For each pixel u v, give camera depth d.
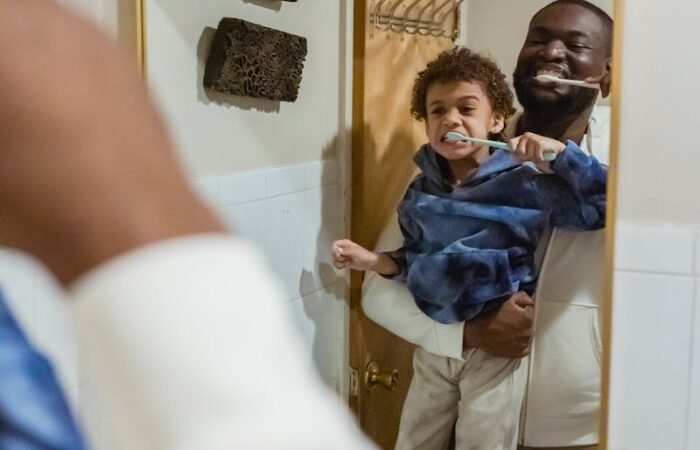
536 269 1.40
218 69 1.23
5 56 0.22
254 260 0.23
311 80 1.50
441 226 1.46
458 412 1.50
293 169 1.46
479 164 1.44
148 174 0.22
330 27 1.55
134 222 0.22
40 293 0.81
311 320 1.53
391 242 1.55
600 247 1.35
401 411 1.55
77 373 0.79
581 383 1.36
